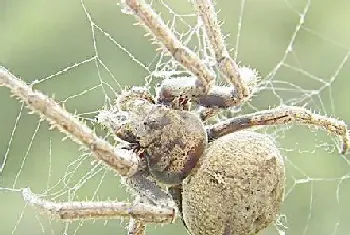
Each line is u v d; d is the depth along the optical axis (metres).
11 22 0.16
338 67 0.17
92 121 0.12
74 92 0.15
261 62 0.17
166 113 0.11
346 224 0.16
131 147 0.11
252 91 0.11
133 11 0.11
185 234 0.15
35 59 0.16
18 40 0.16
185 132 0.11
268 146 0.11
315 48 0.17
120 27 0.16
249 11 0.17
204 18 0.11
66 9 0.16
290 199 0.16
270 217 0.11
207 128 0.11
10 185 0.15
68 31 0.16
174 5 0.15
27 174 0.15
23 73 0.16
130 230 0.12
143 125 0.11
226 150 0.11
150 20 0.11
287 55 0.17
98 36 0.16
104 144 0.11
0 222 0.15
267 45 0.17
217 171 0.11
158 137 0.11
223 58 0.11
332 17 0.17
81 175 0.14
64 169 0.15
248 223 0.11
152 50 0.15
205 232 0.11
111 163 0.11
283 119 0.11
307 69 0.17
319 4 0.18
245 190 0.11
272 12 0.17
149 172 0.11
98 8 0.16
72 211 0.11
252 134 0.11
